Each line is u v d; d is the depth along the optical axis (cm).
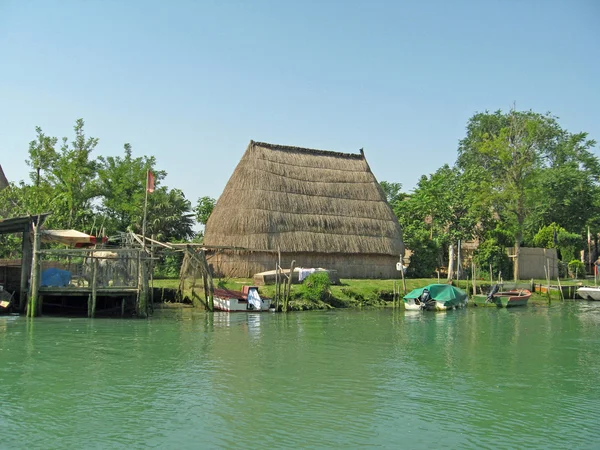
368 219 5159
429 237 5972
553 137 8006
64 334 2647
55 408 1550
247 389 1755
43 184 5406
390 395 1720
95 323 3020
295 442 1339
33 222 3195
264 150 5128
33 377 1852
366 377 1931
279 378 1894
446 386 1836
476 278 5788
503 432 1430
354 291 4238
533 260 6234
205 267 3719
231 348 2389
